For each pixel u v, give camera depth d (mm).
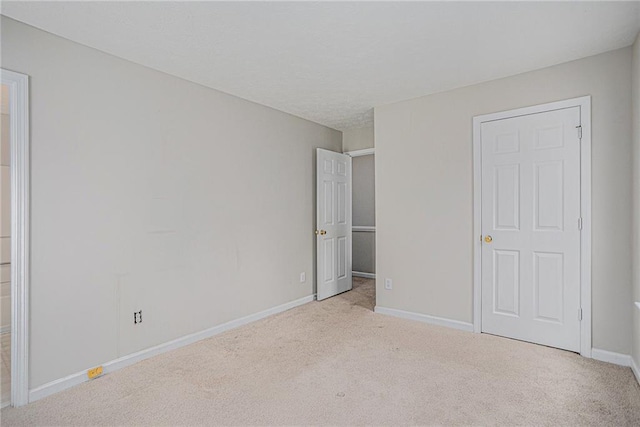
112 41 2383
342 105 3871
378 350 2906
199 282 3191
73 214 2365
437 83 3229
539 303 2957
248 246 3668
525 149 3000
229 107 3479
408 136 3678
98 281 2500
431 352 2850
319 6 1990
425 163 3568
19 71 2125
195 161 3162
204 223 3238
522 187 3023
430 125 3531
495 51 2584
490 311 3219
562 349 2850
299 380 2410
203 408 2082
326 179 4590
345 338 3188
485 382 2355
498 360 2684
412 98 3629
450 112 3408
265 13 2057
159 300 2877
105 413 2037
